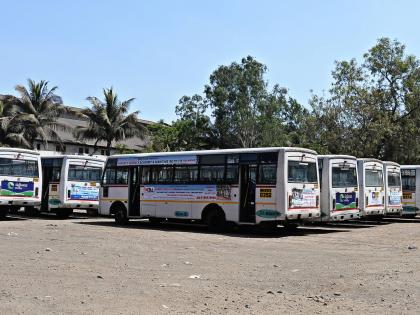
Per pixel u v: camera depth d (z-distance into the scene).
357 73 44.03
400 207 26.78
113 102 52.44
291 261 13.06
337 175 21.94
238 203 20.11
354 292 9.28
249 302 8.48
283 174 18.98
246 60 59.59
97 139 52.91
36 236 17.94
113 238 17.78
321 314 7.77
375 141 40.66
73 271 11.02
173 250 14.94
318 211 20.48
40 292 8.88
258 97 58.56
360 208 24.02
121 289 9.25
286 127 64.12
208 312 7.79
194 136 59.25
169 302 8.36
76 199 27.61
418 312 7.86
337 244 17.03
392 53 44.12
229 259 13.33
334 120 42.84
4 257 12.79
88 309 7.78
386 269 11.71
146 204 23.06
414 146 42.91
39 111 50.06
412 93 42.69
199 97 60.81
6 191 24.02
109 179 24.66
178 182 22.08
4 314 7.40
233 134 58.62
